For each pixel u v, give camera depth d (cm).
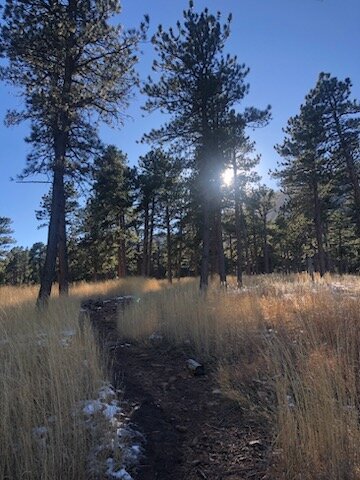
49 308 861
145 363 618
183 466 340
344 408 336
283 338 556
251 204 2305
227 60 1448
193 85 1426
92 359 501
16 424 360
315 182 2612
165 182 2991
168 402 470
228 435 383
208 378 533
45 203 3156
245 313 712
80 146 1210
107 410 404
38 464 312
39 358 505
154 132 1474
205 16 1412
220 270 2050
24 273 7438
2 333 643
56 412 360
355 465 287
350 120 2338
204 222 1471
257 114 1445
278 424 357
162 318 825
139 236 3628
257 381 468
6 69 1129
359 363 452
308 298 752
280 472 307
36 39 1062
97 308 1233
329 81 2383
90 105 1219
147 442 376
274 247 5188
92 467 321
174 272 5212
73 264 3862
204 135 1445
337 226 4181
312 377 396
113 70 1192
